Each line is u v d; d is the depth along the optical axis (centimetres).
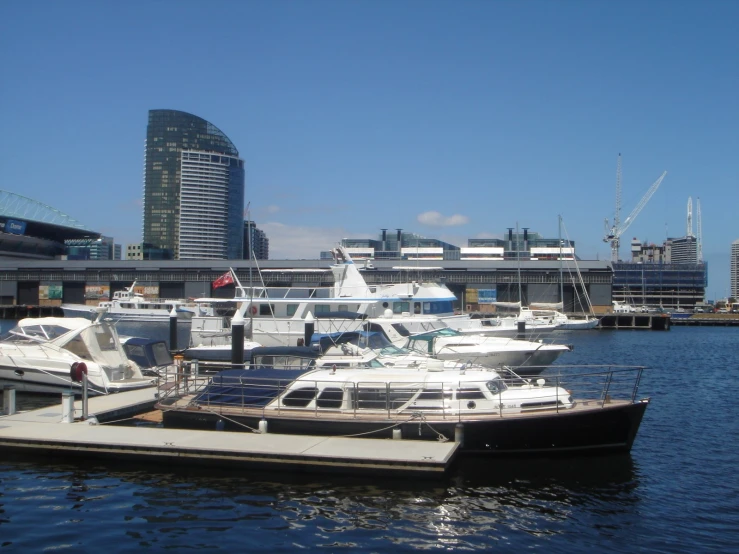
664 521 1552
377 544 1390
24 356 2888
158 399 2397
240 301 4181
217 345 3909
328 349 2767
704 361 5353
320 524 1489
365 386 2078
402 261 10806
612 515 1584
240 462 1812
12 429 2088
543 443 1973
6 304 11438
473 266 10950
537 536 1453
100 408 2391
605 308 11012
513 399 2048
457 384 2050
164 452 1861
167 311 7806
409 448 1844
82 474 1811
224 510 1562
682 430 2491
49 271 11319
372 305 4122
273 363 2614
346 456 1759
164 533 1434
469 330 4194
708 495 1730
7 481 1758
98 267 11262
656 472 1914
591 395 3322
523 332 4984
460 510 1588
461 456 1977
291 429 2050
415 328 3966
